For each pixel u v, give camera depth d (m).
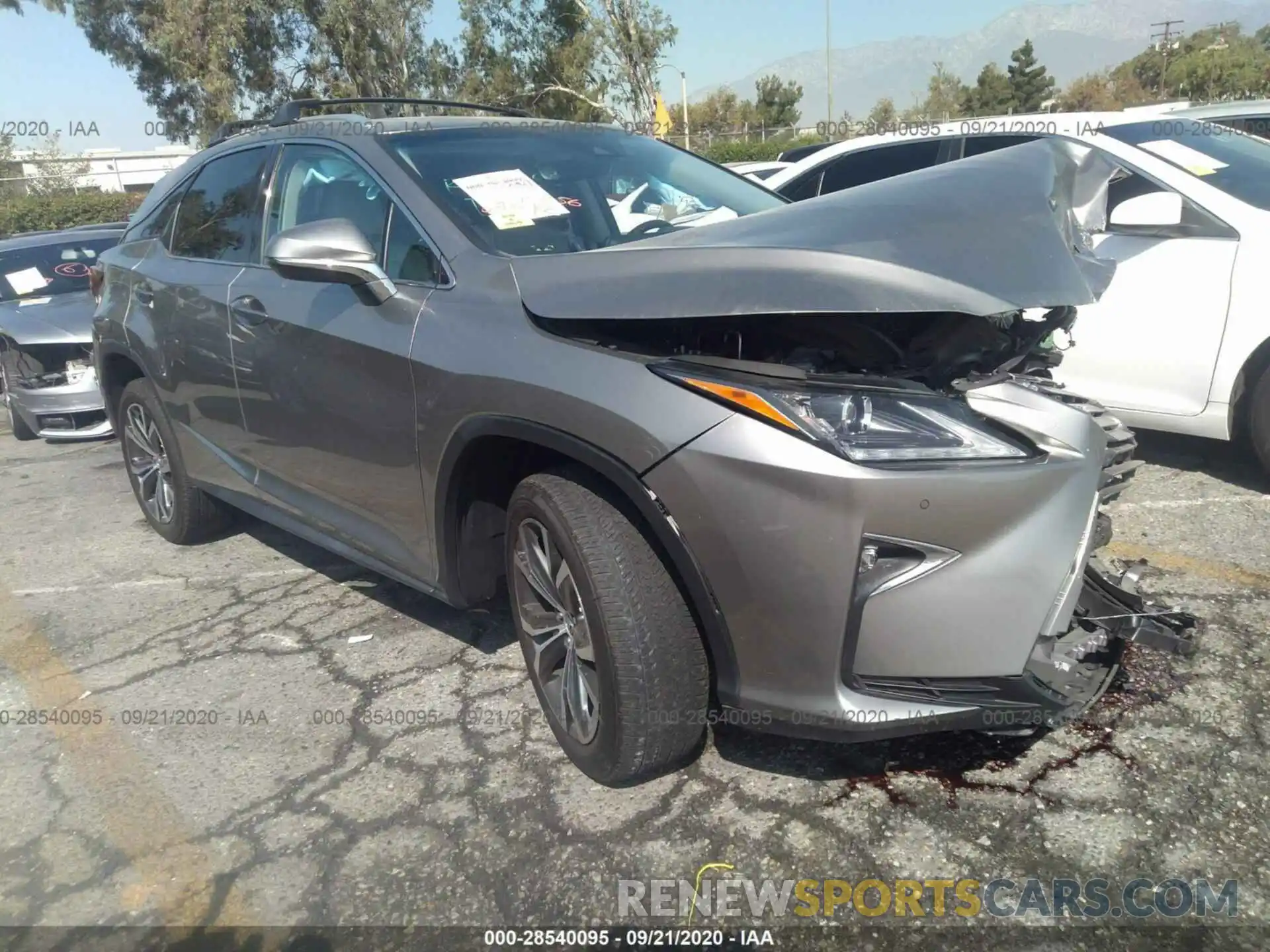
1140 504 4.29
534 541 2.68
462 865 2.44
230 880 2.45
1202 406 4.30
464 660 3.45
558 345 2.47
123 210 30.12
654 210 3.40
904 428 2.15
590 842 2.48
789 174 6.65
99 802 2.79
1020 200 2.53
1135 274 4.40
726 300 2.21
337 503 3.44
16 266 8.19
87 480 6.44
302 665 3.51
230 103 32.44
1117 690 2.90
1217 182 4.40
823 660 2.17
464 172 3.25
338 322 3.11
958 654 2.18
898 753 2.71
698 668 2.41
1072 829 2.38
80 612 4.14
